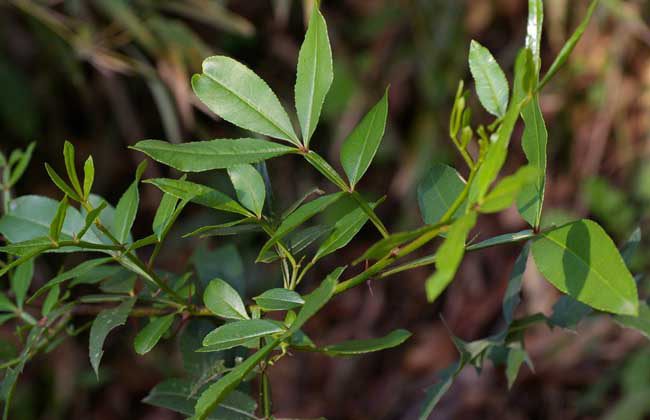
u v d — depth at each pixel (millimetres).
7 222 606
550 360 1620
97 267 640
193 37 1234
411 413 1689
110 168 1755
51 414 1547
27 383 1566
